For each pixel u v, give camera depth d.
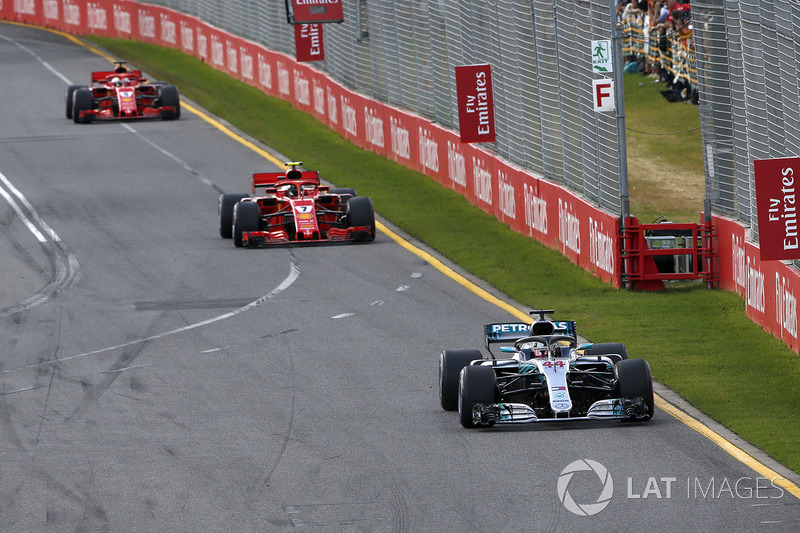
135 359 63.75
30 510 40.56
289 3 137.38
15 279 85.00
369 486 42.00
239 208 92.06
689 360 60.06
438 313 72.19
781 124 65.19
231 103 162.62
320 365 61.22
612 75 78.19
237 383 58.22
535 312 52.66
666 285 79.25
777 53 65.12
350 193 97.88
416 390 55.88
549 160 91.50
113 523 39.09
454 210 104.31
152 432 50.12
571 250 86.00
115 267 87.50
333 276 82.88
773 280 64.69
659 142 124.19
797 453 44.19
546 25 90.31
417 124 119.69
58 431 50.72
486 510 39.06
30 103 165.38
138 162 128.38
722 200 76.38
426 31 116.56
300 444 47.69
